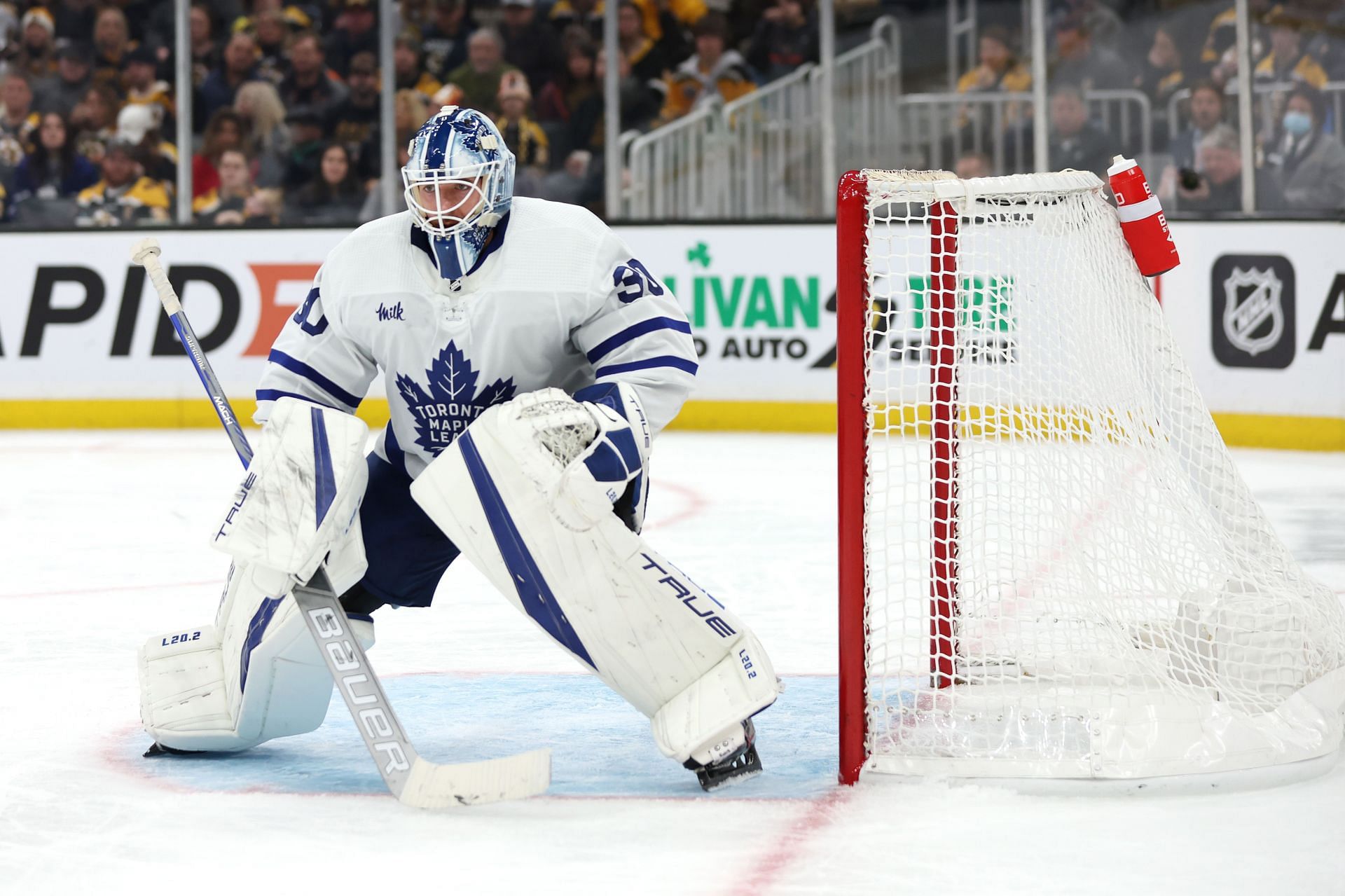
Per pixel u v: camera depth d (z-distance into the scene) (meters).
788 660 6.93
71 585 9.03
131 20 19.25
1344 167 17.03
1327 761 4.98
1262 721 4.94
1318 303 15.51
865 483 4.91
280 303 17.81
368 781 5.04
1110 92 17.73
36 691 6.43
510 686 6.47
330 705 6.21
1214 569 5.41
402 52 19.06
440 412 5.13
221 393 5.52
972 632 5.38
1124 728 4.82
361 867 4.15
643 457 4.78
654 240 17.38
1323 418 15.51
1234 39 17.23
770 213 18.41
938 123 18.27
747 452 15.55
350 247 5.11
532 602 4.81
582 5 18.91
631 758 5.30
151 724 5.24
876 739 5.00
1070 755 4.84
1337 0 16.89
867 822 4.49
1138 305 5.54
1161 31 17.50
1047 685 5.20
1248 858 4.15
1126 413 5.40
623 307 5.02
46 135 19.39
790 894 3.91
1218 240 15.94
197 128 19.23
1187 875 4.02
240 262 17.81
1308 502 11.82
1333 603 5.60
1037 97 17.44
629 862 4.17
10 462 15.00
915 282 14.80
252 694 5.09
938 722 5.16
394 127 18.25
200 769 5.20
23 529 11.12
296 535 4.73
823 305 17.09
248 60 19.11
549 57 19.00
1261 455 15.16
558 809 4.67
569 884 4.00
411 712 6.01
